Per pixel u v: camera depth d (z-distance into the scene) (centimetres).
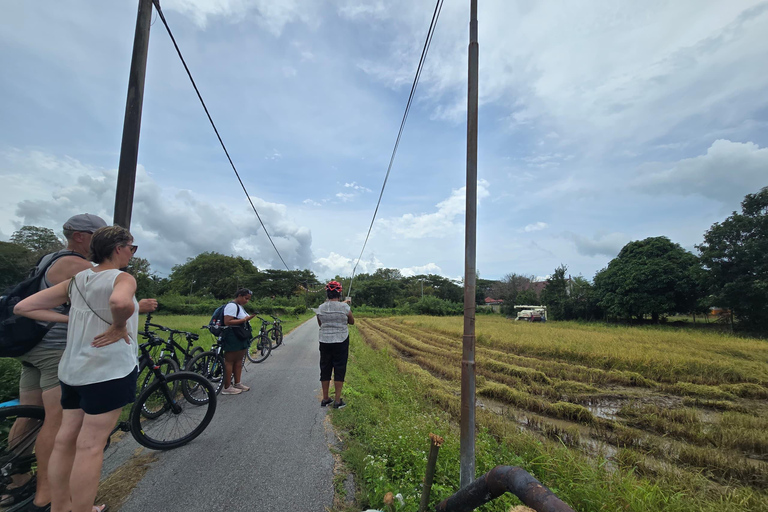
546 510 109
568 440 602
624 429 636
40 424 277
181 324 2231
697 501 365
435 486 292
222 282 7912
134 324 267
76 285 246
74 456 246
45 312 240
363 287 8012
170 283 8556
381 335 2381
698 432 639
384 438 400
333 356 544
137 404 363
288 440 412
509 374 1150
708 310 3456
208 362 636
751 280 2659
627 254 4003
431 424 464
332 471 340
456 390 864
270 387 668
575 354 1445
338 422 469
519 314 4500
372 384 757
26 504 268
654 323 3694
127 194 417
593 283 4362
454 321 3772
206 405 430
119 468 338
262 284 7500
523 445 465
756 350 1534
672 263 3519
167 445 381
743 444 593
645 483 361
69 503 246
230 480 319
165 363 495
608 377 1123
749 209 2825
